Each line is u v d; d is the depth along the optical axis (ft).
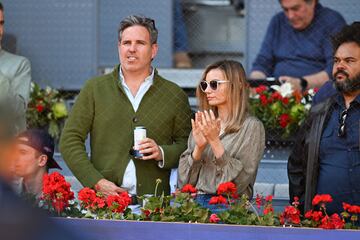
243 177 55.77
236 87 56.54
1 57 70.08
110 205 53.16
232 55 89.61
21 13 89.61
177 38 89.61
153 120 61.00
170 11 89.51
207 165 56.13
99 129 60.70
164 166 59.77
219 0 90.68
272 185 72.84
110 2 90.02
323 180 57.31
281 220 52.70
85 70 90.02
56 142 82.07
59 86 89.92
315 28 84.23
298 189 59.31
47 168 60.08
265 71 86.22
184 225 49.78
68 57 90.12
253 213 52.54
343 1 86.43
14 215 22.56
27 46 89.92
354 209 51.80
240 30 89.30
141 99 60.95
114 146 60.49
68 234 22.80
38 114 81.71
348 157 56.70
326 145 57.26
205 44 90.02
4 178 22.86
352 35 58.18
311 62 84.38
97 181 59.16
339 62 57.82
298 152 59.11
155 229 49.57
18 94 68.95
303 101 77.56
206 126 54.65
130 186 59.98
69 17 89.92
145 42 60.64
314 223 52.06
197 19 90.07
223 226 49.49
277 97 77.30
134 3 89.92
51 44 90.02
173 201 54.49
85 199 53.47
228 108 56.70
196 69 87.45
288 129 76.38
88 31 90.07
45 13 89.86
